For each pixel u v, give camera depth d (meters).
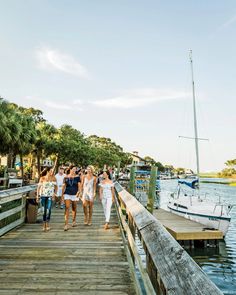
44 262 5.03
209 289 0.99
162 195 52.69
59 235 7.25
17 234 7.32
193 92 27.16
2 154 29.00
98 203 15.89
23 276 4.35
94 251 5.75
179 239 13.10
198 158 24.97
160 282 1.65
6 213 7.15
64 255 5.46
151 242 1.95
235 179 124.19
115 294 3.73
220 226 15.81
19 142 28.16
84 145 49.16
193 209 17.58
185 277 1.19
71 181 8.04
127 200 5.15
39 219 9.53
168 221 16.11
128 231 4.82
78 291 3.82
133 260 4.80
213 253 13.27
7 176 24.92
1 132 24.77
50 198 8.11
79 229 8.07
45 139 39.62
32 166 47.78
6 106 27.97
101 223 9.12
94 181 8.88
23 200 8.95
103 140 90.00
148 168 41.12
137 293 3.51
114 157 73.75
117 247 6.07
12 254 5.50
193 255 12.94
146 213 2.89
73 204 8.52
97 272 4.54
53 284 4.05
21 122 29.62
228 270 11.08
